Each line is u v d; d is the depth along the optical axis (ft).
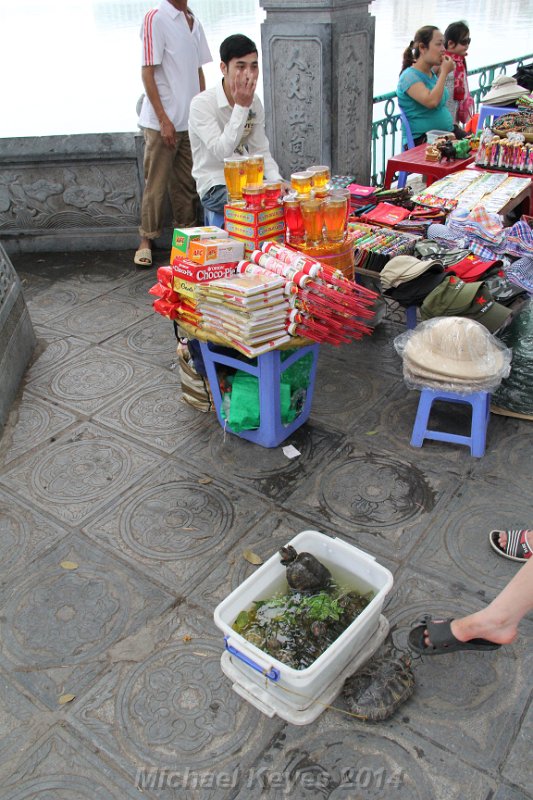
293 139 16.61
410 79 18.24
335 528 8.46
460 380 8.98
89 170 16.75
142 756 6.06
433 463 9.52
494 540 7.99
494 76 26.48
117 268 16.87
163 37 14.47
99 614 7.46
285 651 6.19
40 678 6.80
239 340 8.55
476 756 5.91
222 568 7.97
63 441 10.37
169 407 11.11
